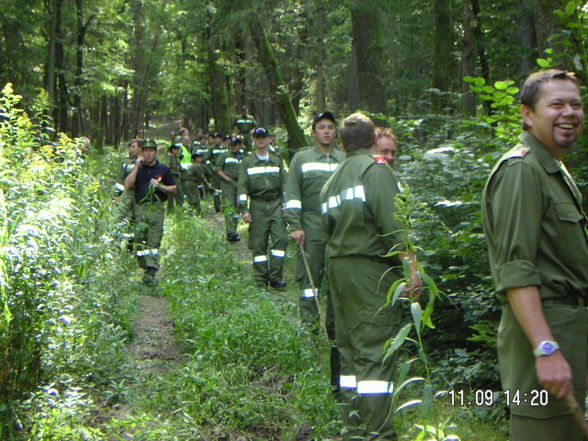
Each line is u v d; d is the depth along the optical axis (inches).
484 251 237.0
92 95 1280.8
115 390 228.2
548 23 239.8
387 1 605.0
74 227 261.1
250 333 268.7
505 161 124.6
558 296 120.9
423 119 334.6
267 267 427.2
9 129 291.6
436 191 262.4
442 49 503.8
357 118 192.2
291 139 677.9
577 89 125.4
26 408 191.6
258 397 224.4
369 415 179.5
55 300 210.8
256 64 764.0
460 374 233.3
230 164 650.2
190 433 200.7
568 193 125.3
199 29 813.9
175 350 289.7
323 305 341.1
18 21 886.4
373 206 181.5
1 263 178.9
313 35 675.4
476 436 198.7
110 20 1213.7
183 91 1594.5
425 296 258.4
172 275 422.3
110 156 1027.9
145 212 411.5
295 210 301.4
